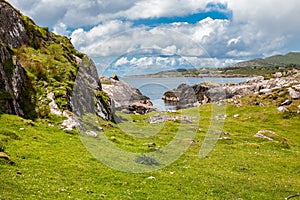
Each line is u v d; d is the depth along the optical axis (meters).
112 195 21.22
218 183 25.91
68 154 28.86
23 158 25.67
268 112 84.94
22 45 51.75
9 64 41.06
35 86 43.53
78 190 21.06
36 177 21.94
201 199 22.00
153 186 23.89
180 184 24.95
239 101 99.62
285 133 66.44
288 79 134.00
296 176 30.38
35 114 39.44
